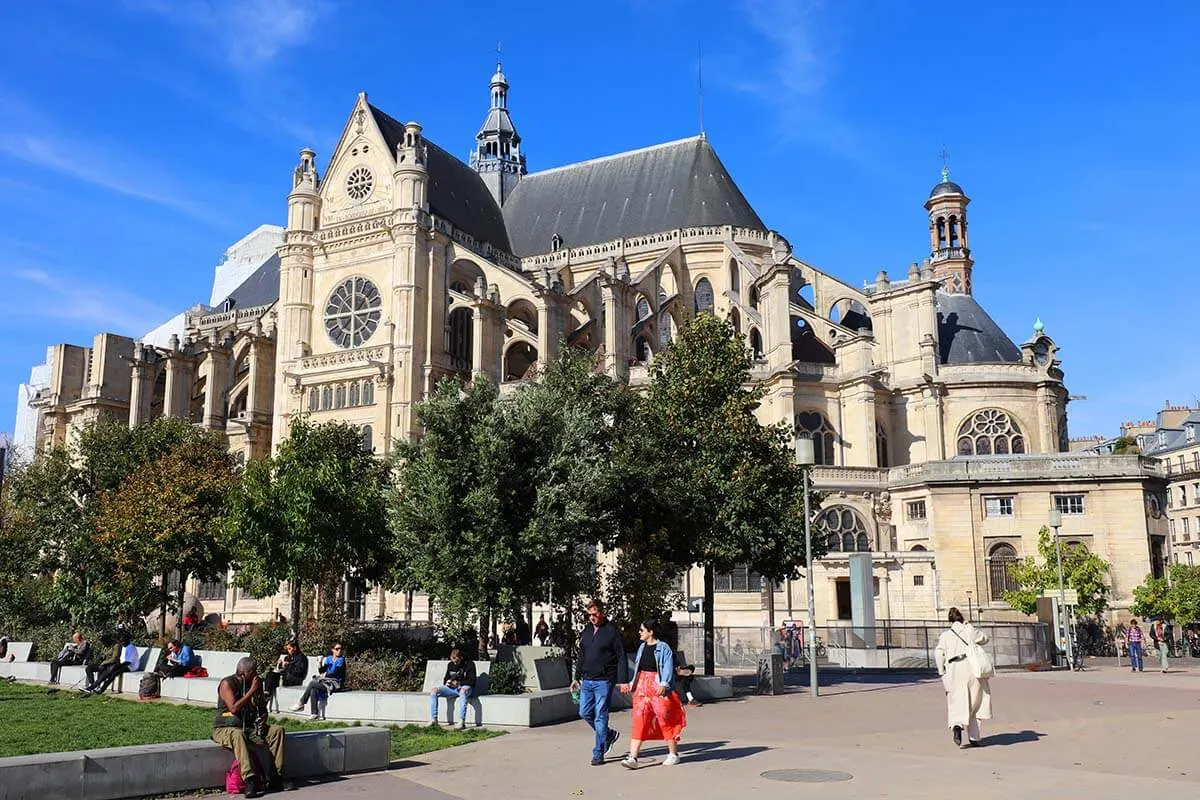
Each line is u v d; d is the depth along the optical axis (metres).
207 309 108.31
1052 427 69.50
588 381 33.50
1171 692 29.23
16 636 47.16
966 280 98.69
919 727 21.05
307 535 35.31
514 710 22.03
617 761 16.72
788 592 57.94
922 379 69.00
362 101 79.50
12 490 51.19
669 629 28.22
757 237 84.19
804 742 18.66
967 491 58.56
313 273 77.81
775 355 68.44
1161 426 111.38
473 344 69.50
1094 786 13.88
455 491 27.44
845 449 68.19
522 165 102.69
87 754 13.97
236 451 78.69
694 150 90.31
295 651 26.61
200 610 63.59
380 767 16.72
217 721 15.22
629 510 31.38
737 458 33.22
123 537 43.88
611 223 89.12
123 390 92.69
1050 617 47.06
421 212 73.62
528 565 27.33
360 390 71.88
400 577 30.91
